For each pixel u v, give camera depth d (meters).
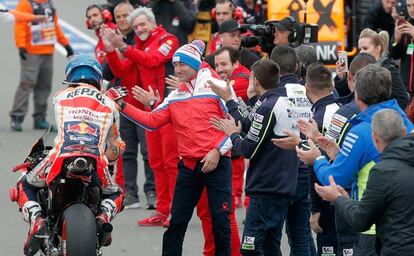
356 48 39.12
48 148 21.77
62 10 67.56
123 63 29.16
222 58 25.66
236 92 26.73
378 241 16.95
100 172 20.42
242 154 21.61
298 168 22.25
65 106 20.70
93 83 21.39
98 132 20.53
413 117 22.38
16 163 35.34
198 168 22.86
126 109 22.67
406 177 16.36
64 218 20.09
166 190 28.31
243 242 21.81
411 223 16.38
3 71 52.53
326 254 21.75
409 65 31.02
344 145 18.41
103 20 32.41
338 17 38.81
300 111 21.59
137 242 26.94
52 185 20.48
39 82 40.91
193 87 23.08
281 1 38.28
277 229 22.14
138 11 28.97
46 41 40.50
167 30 35.44
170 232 23.27
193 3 37.25
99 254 20.70
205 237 23.88
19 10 40.22
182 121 22.91
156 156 28.05
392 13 32.72
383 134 16.73
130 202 30.11
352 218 16.83
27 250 20.73
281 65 22.42
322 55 38.91
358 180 18.39
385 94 18.38
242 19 32.62
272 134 21.48
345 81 24.83
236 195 29.69
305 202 22.78
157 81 28.94
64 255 20.59
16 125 40.62
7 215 29.50
